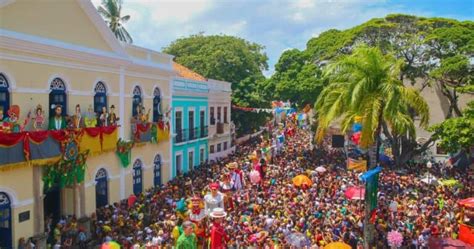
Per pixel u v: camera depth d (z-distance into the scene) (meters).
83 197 20.52
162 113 28.70
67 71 19.67
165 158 29.42
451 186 26.27
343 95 18.94
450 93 39.12
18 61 17.00
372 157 19.20
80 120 20.31
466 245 16.67
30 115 17.62
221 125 40.81
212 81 38.88
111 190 23.02
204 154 37.50
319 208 19.88
